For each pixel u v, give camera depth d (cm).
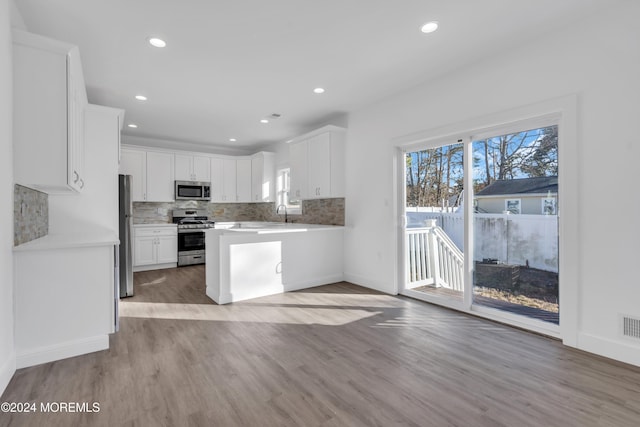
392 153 407
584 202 246
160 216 643
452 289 371
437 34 263
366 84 366
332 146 471
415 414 174
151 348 255
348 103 430
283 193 661
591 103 241
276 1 219
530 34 264
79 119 288
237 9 227
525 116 279
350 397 189
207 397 189
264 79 349
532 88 274
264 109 452
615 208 231
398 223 413
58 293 235
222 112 463
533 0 221
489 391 194
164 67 317
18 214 224
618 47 228
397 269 412
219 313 340
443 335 281
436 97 352
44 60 220
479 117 312
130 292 407
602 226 238
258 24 246
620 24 227
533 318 291
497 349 252
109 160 351
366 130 443
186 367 224
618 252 231
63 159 226
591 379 206
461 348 254
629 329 226
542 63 268
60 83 225
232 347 257
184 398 188
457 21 245
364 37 267
